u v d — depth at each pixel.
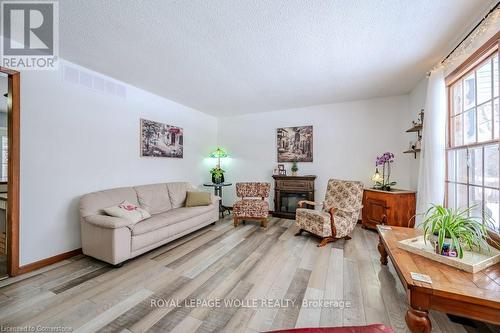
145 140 3.63
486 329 1.48
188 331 1.46
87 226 2.51
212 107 4.70
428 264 1.53
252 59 2.56
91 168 2.87
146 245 2.62
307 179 4.38
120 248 2.33
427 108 2.54
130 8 1.71
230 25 1.93
